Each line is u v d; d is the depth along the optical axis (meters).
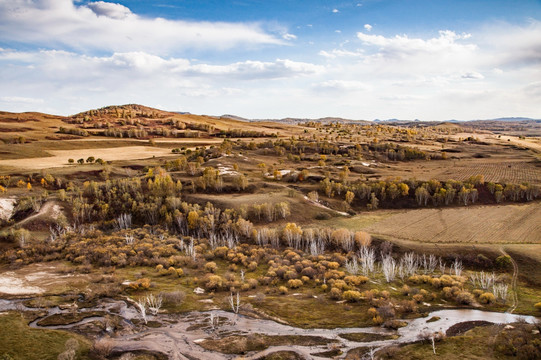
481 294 73.94
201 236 127.50
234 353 54.94
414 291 78.88
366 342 57.84
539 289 78.62
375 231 119.31
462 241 106.44
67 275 87.69
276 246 115.81
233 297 77.81
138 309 70.12
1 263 96.94
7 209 133.62
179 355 54.25
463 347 54.19
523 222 121.56
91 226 132.75
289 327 63.94
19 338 57.00
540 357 48.94
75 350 53.97
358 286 83.94
